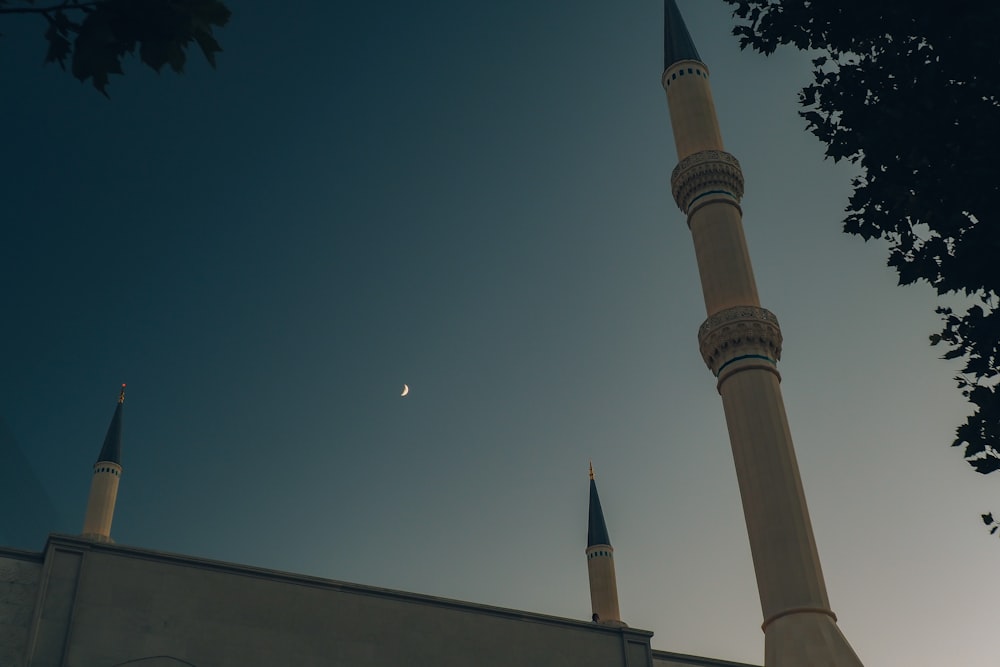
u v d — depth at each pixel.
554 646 29.34
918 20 9.51
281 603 26.33
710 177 39.59
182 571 25.64
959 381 9.42
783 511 31.89
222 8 6.29
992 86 9.02
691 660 31.73
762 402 34.28
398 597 28.03
